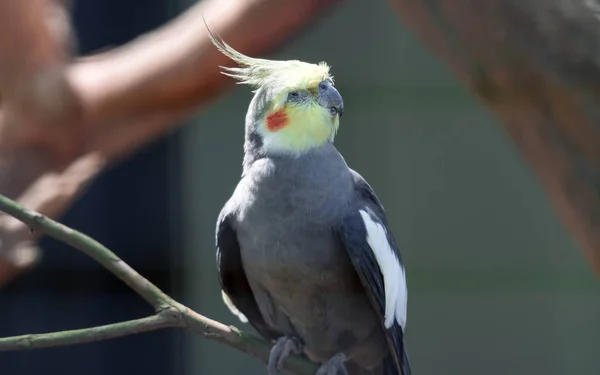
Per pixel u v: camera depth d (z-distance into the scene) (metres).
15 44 5.80
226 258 4.67
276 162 4.43
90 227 5.98
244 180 4.56
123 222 6.03
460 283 6.25
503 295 6.36
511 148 5.50
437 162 5.84
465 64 3.90
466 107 5.44
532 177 5.38
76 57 6.14
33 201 5.83
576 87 3.70
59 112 5.92
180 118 6.09
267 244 4.46
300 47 5.70
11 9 5.68
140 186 6.07
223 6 5.73
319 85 4.48
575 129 3.78
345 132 5.71
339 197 4.45
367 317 4.63
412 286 6.25
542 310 6.42
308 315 4.66
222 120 6.10
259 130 4.51
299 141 4.43
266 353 4.53
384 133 5.71
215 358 6.37
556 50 3.68
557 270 6.31
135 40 6.21
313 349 4.83
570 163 3.86
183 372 6.36
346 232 4.39
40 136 5.98
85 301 5.65
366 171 5.82
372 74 5.52
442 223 6.09
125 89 5.96
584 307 6.39
